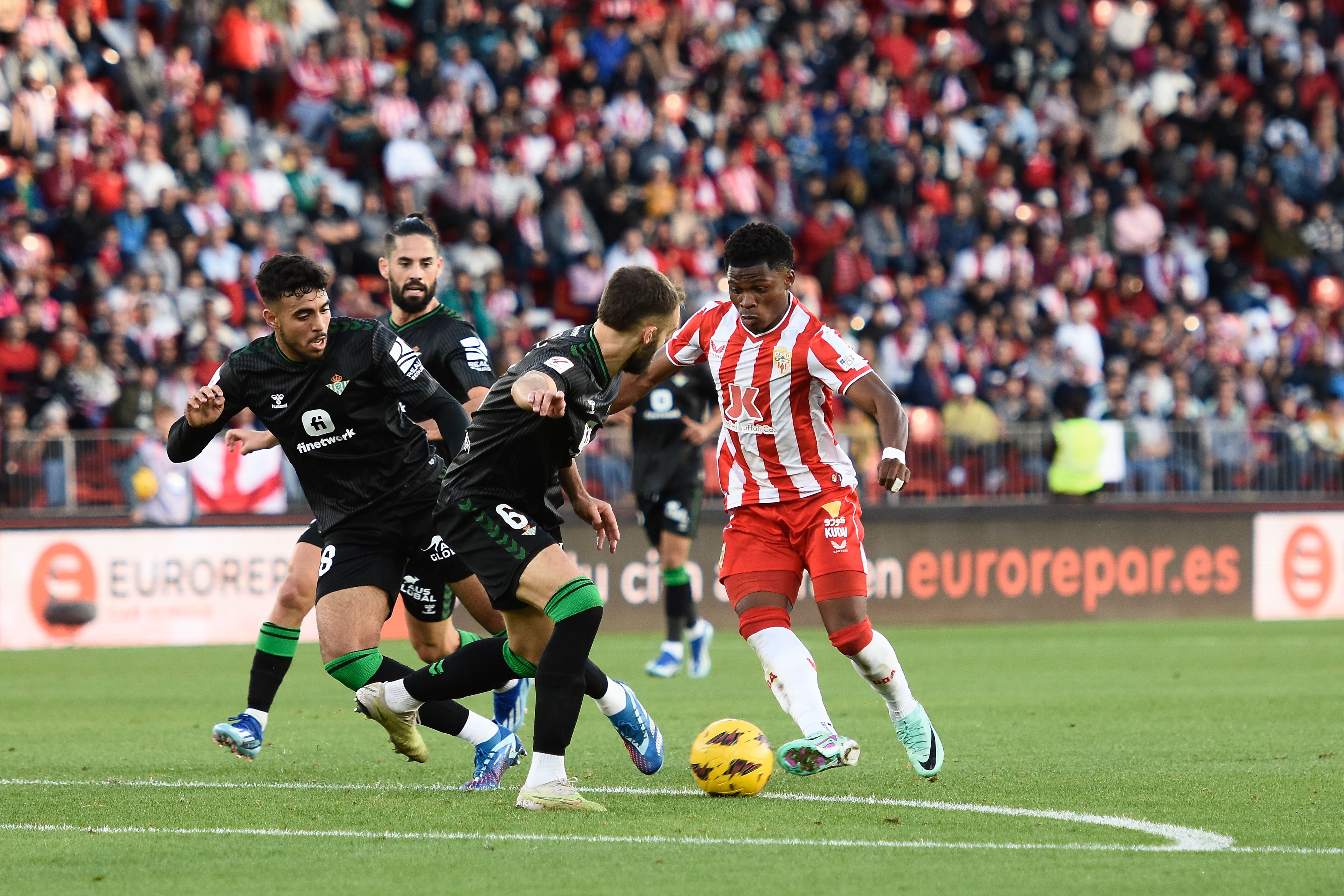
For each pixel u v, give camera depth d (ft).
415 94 232.73
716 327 69.87
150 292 189.78
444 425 68.08
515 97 234.38
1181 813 62.08
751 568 69.21
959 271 240.53
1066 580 195.52
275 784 71.20
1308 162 273.95
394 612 175.32
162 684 126.52
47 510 163.12
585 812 61.87
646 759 69.77
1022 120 264.72
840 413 192.03
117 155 203.82
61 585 162.91
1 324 180.55
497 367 195.21
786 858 52.75
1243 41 291.79
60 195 199.93
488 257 214.48
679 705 107.45
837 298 232.73
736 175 239.50
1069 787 69.36
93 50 217.15
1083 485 196.13
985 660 144.25
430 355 82.43
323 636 69.05
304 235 209.46
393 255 82.53
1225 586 200.95
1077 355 229.45
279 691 119.96
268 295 66.33
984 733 90.99
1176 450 199.31
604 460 180.14
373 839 56.24
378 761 79.46
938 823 59.67
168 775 74.43
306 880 49.42
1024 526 194.29
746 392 68.13
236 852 54.03
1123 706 105.91
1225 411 218.79
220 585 168.76
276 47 228.02
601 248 228.84
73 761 80.28
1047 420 202.39
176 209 199.00
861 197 248.52
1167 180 268.21
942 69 265.95
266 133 219.00
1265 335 248.52
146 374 178.50
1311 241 269.03
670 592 131.03
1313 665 138.41
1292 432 203.51
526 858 52.70
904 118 257.55
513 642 65.41
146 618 165.89
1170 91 277.44
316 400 69.05
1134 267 253.44
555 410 58.54
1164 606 198.80
